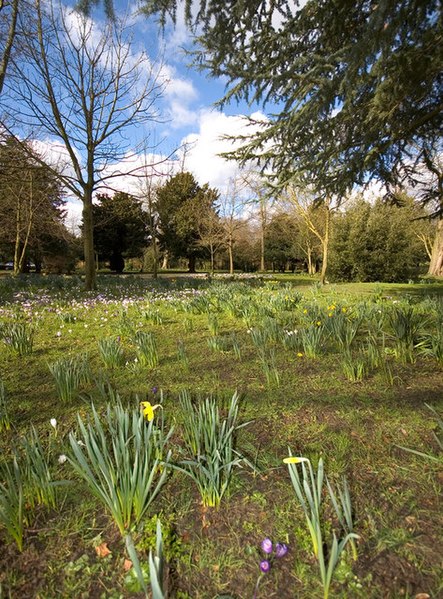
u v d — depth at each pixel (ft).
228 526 5.17
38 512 5.49
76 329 17.83
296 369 11.27
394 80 12.67
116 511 4.95
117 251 122.42
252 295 28.50
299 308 20.38
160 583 4.01
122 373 11.32
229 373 11.12
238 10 11.76
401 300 24.27
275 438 7.36
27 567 4.59
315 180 17.40
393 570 4.38
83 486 6.04
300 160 16.75
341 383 9.98
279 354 12.84
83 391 10.00
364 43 9.03
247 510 5.45
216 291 29.01
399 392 9.23
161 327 17.99
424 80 14.66
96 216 114.93
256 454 6.82
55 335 16.53
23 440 6.15
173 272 118.62
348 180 17.87
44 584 4.36
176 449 6.99
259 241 115.34
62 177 33.37
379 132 15.92
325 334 14.19
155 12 11.48
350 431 7.52
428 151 20.03
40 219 66.95
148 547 4.80
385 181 21.62
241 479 6.15
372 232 56.18
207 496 5.51
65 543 4.95
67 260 107.04
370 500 5.52
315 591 4.16
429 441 7.02
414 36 10.61
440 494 5.59
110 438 7.31
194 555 4.71
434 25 10.03
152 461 6.38
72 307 24.18
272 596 4.13
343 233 58.54
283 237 116.16
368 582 4.25
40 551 4.83
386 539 4.80
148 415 6.01
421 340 12.24
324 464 6.43
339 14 13.19
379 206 55.62
